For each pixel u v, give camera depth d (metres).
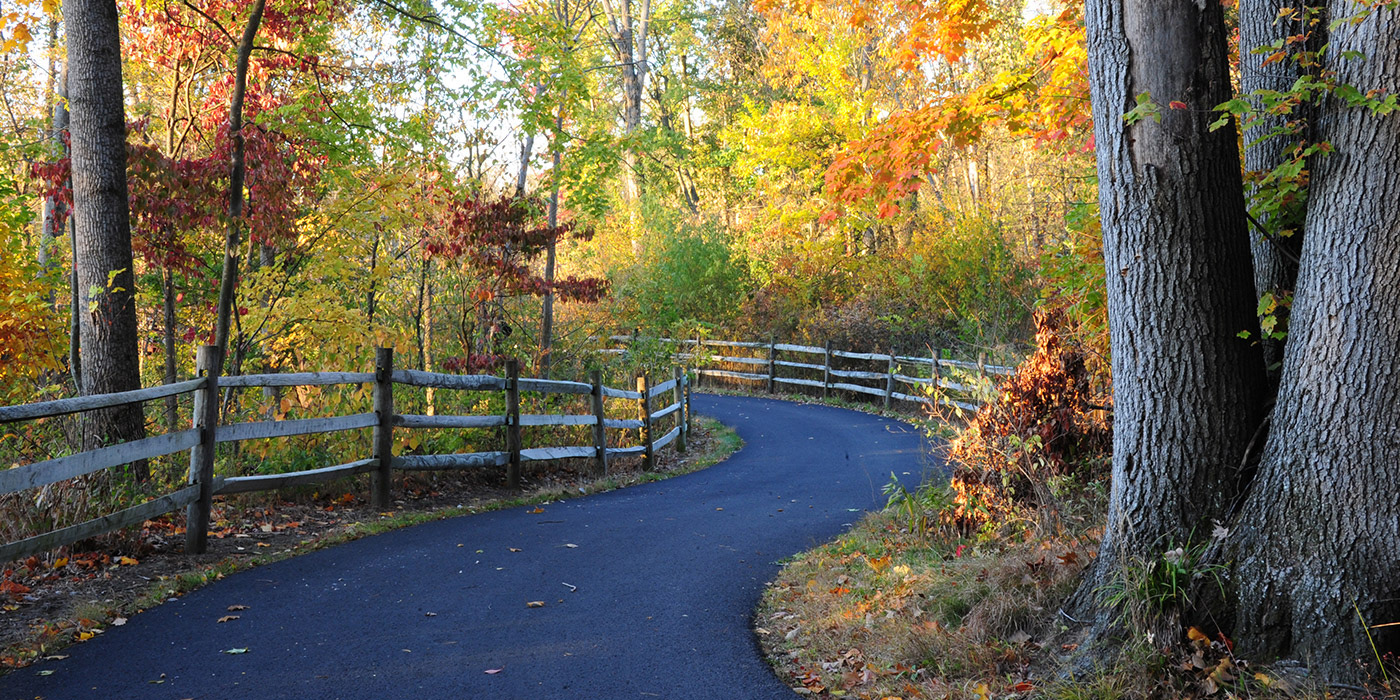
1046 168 22.72
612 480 10.80
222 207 9.76
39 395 9.27
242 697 3.91
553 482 10.35
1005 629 4.64
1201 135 4.32
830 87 26.39
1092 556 5.08
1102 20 4.52
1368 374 3.80
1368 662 3.71
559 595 5.68
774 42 29.56
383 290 12.48
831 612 5.37
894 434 15.24
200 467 6.21
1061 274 7.00
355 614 5.13
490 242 13.17
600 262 27.84
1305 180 4.31
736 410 19.70
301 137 11.74
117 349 7.69
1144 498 4.44
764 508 8.98
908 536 6.91
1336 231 3.96
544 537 7.32
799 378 22.94
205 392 6.25
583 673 4.36
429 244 12.89
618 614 5.33
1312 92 4.32
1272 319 4.38
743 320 25.53
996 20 9.95
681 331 25.48
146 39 11.55
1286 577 3.92
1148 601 4.07
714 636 4.98
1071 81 8.36
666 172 27.05
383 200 10.58
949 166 29.14
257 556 6.25
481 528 7.55
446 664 4.40
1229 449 4.31
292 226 10.52
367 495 8.44
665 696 4.11
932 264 21.89
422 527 7.49
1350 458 3.81
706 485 10.62
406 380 8.30
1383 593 3.73
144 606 5.09
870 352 21.39
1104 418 6.75
